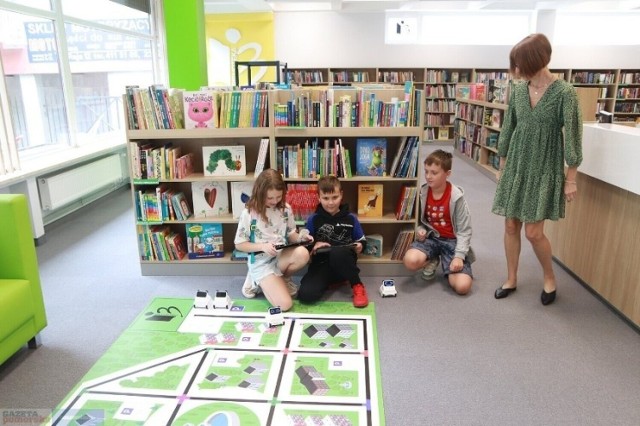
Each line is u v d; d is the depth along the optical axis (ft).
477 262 11.10
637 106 31.07
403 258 10.09
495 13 31.99
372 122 9.52
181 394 6.24
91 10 17.46
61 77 15.67
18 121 13.82
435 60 32.09
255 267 8.80
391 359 7.13
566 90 7.55
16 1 13.23
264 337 7.63
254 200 8.63
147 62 22.77
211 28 31.27
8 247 6.93
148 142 10.25
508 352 7.34
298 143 10.13
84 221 15.05
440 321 8.29
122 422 5.74
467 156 25.21
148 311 8.55
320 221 9.35
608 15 31.58
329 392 6.28
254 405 6.02
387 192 10.57
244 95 9.47
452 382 6.59
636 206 7.97
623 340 7.71
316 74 32.24
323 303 8.86
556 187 8.06
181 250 10.43
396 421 5.82
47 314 8.57
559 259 10.87
